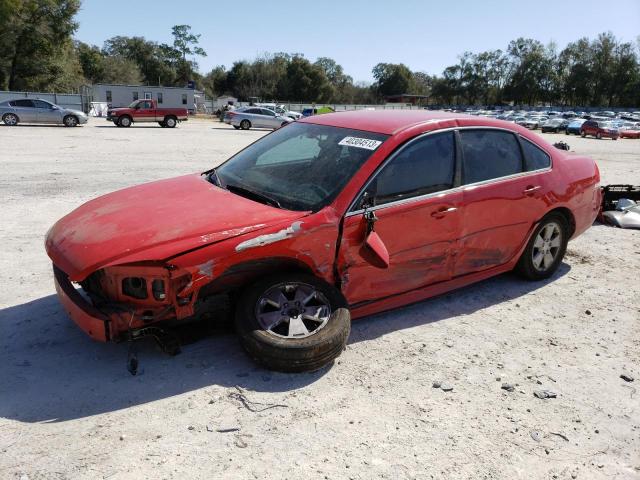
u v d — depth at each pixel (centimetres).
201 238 320
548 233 515
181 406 305
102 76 9912
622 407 332
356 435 290
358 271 379
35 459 259
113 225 341
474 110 11512
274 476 257
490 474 268
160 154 1576
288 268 361
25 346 366
